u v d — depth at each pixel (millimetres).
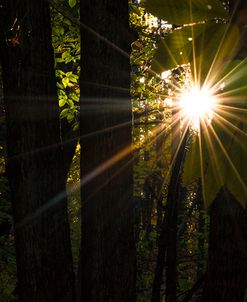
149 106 9828
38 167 3922
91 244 3736
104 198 3637
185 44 509
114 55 3445
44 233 3932
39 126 3928
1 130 11680
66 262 4047
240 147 473
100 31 3393
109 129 3586
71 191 13516
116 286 3725
